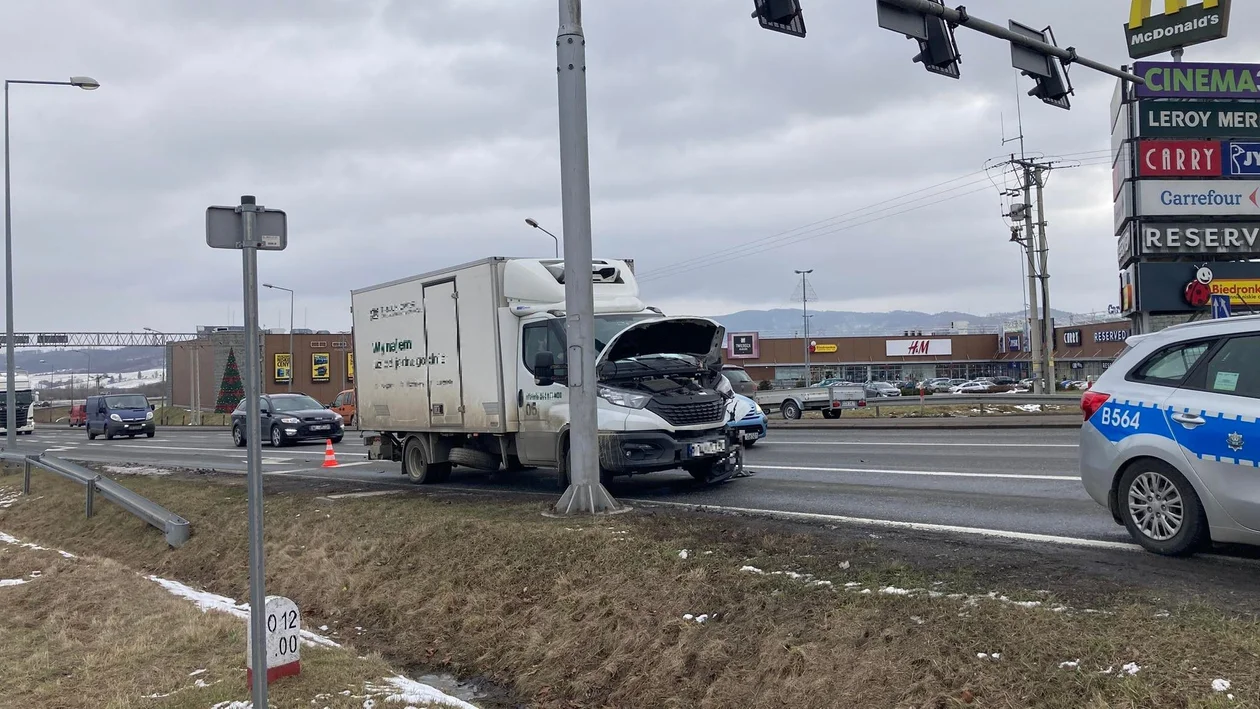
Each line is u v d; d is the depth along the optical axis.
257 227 4.30
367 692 5.20
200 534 10.34
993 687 4.08
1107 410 6.52
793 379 85.62
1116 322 68.62
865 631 4.82
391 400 13.60
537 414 10.95
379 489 12.25
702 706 4.90
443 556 7.78
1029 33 13.65
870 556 6.23
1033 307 40.91
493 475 13.90
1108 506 6.55
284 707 4.95
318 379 79.00
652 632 5.64
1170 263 32.53
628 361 10.61
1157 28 22.97
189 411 71.44
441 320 12.41
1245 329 5.86
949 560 6.02
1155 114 32.75
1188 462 5.86
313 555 8.79
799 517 8.18
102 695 5.35
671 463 10.23
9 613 7.63
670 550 6.65
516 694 5.77
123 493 11.80
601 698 5.38
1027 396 25.39
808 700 4.54
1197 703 3.62
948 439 17.91
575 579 6.58
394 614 7.28
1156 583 5.27
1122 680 3.87
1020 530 7.36
